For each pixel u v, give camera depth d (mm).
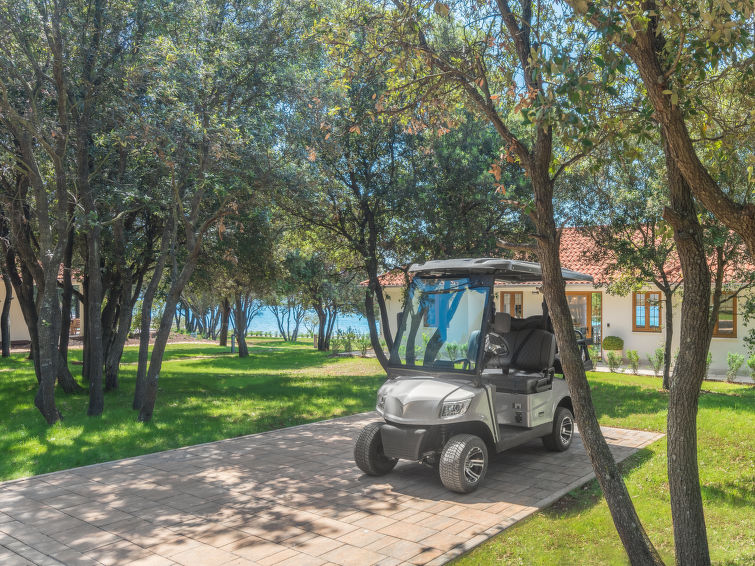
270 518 5906
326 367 23781
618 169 12555
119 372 20094
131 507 6297
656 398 13281
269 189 11484
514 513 5961
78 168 11250
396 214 15461
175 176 11453
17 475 7648
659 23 4098
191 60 10602
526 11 5605
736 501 6195
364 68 6992
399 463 8031
